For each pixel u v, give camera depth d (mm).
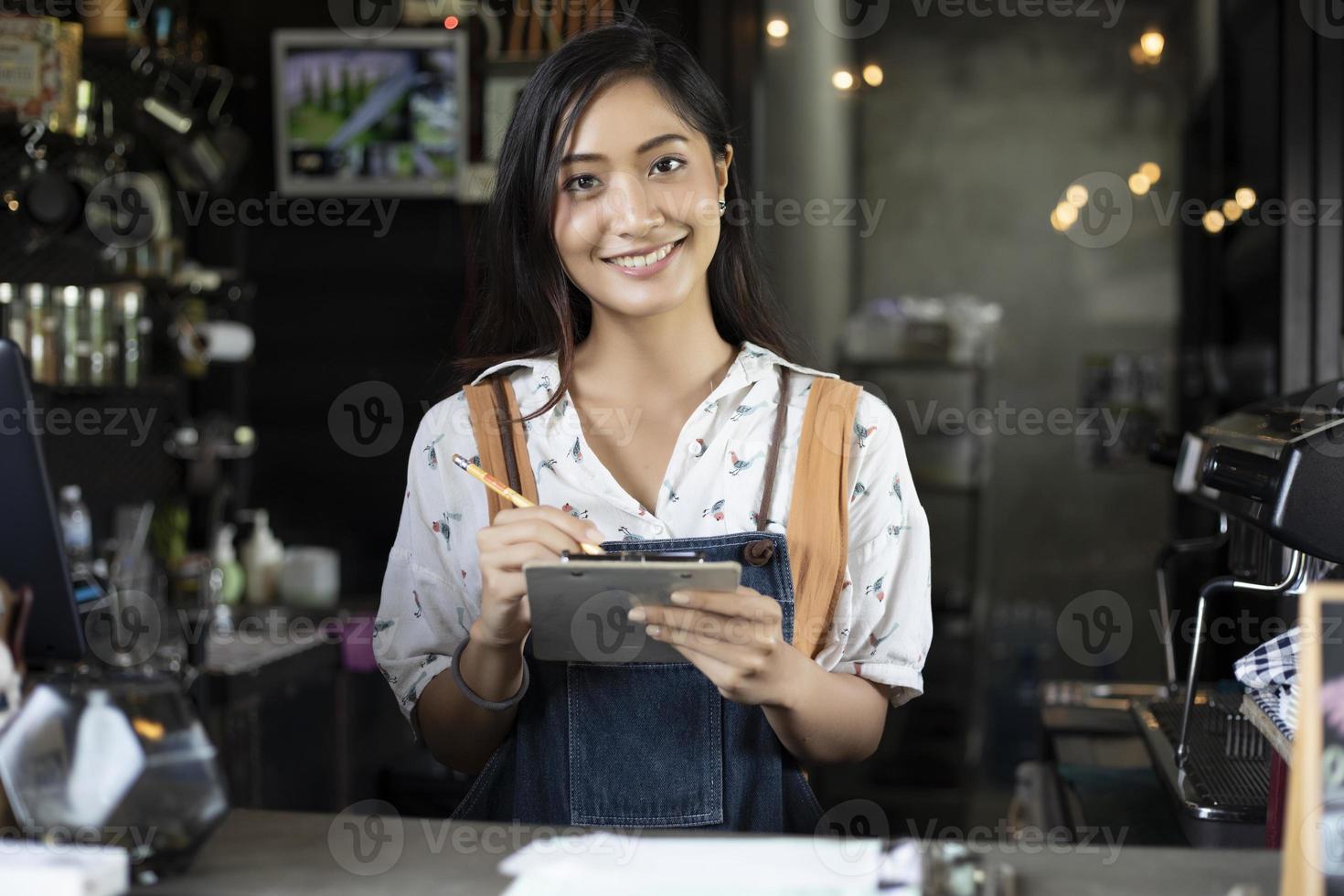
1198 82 5500
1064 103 6172
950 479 5793
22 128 2863
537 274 1546
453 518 1557
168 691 1012
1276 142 3133
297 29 3893
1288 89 3012
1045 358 6207
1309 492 1275
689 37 3691
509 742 1514
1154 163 6117
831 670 1522
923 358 5531
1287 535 1286
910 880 978
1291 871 924
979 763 5383
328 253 3959
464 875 1012
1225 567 3182
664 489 1518
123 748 985
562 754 1453
